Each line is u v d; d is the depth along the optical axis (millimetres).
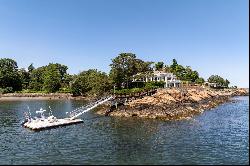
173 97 115938
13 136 68000
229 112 106750
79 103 161375
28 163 48438
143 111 94750
